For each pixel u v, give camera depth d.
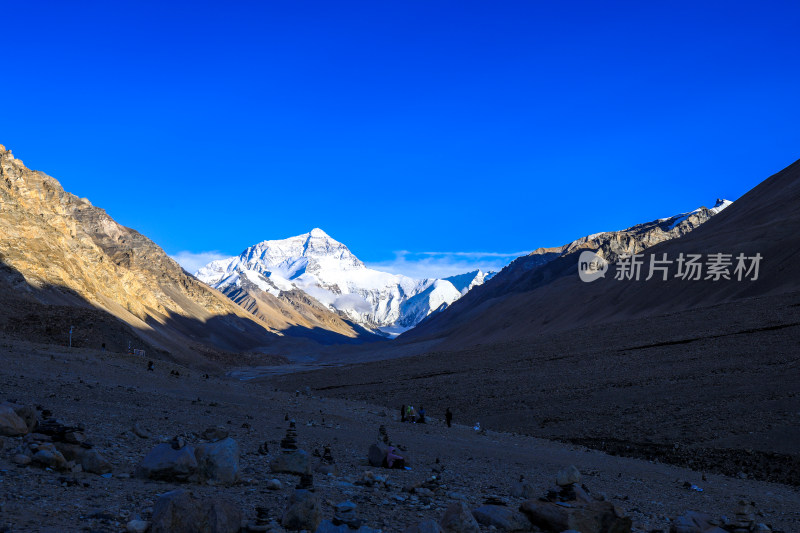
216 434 22.73
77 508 10.93
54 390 32.06
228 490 13.88
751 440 43.12
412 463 24.58
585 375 75.50
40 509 10.57
